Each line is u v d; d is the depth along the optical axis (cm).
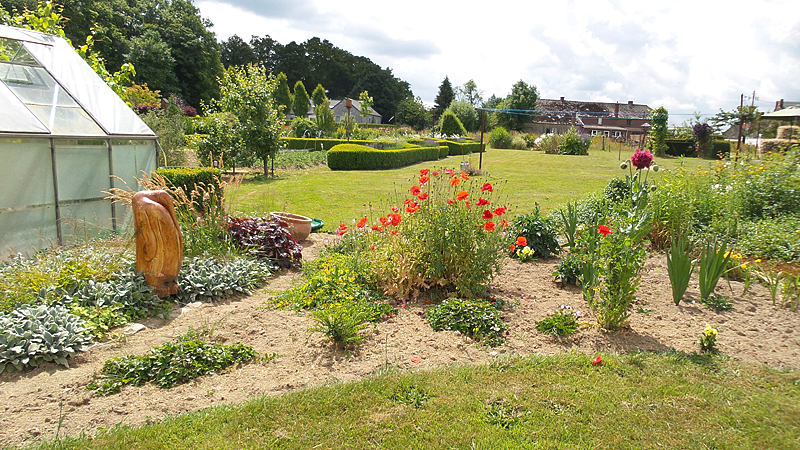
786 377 305
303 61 8262
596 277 423
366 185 1389
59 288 397
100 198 625
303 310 428
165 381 298
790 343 358
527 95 4694
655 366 319
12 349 306
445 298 459
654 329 386
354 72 8881
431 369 320
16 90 564
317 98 5228
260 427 252
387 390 289
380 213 956
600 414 265
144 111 1833
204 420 257
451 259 457
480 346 360
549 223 639
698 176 769
